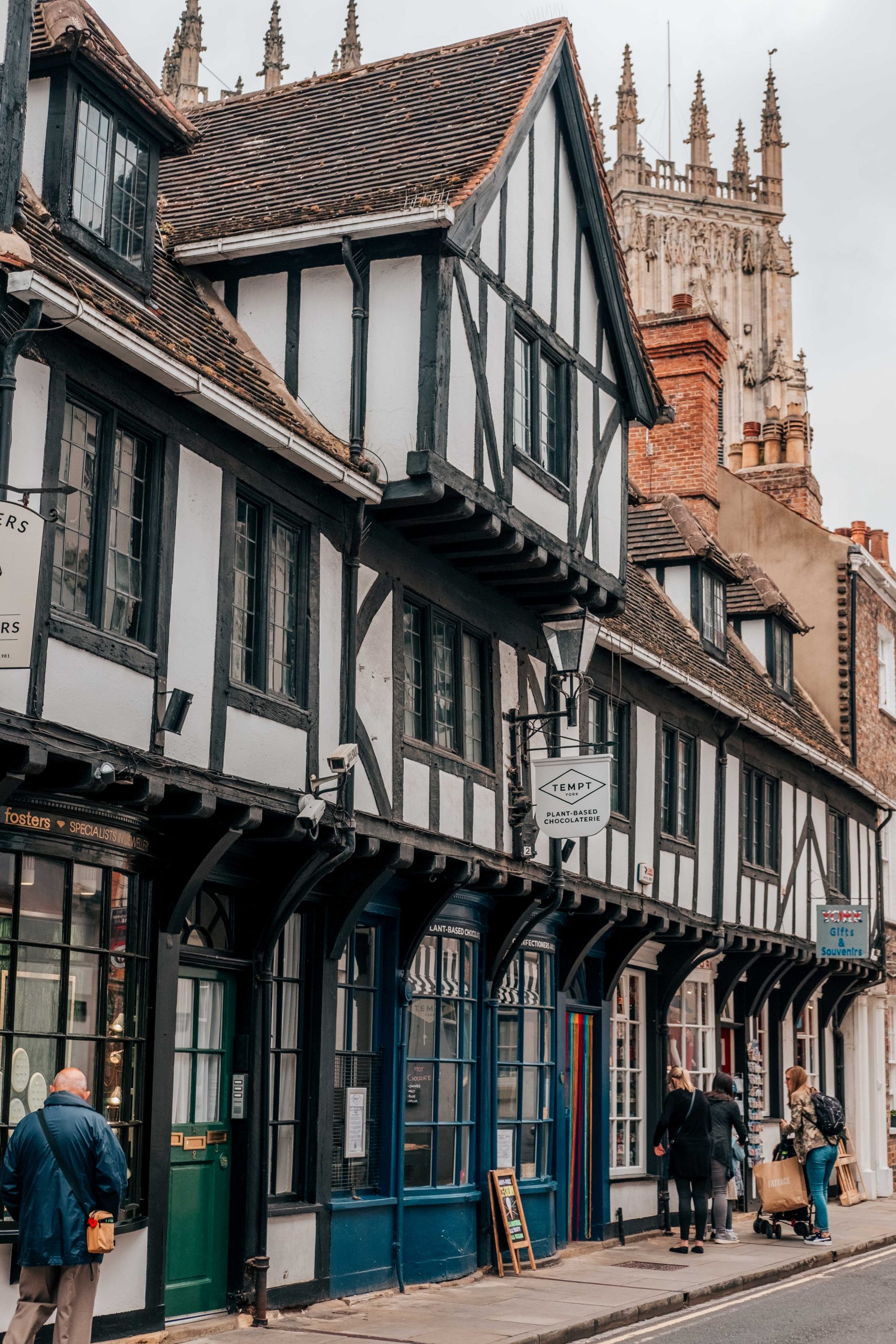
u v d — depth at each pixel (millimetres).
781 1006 21859
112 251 10031
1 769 7926
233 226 12078
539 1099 14859
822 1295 13195
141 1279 9328
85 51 9523
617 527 14656
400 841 11562
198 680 9688
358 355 11531
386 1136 12250
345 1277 11570
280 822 10305
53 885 8750
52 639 8305
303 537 11070
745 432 29797
